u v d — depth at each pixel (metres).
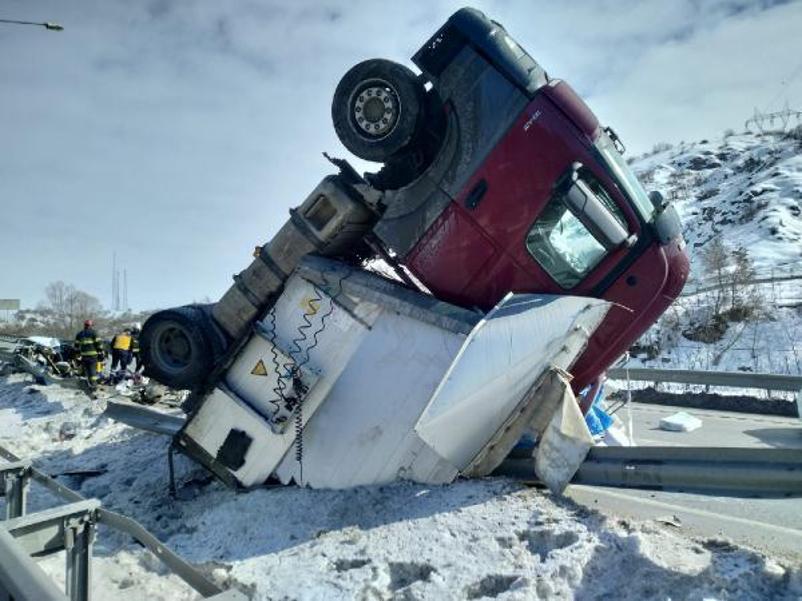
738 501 5.60
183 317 5.98
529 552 3.89
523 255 5.34
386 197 5.63
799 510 5.29
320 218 5.70
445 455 4.62
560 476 4.61
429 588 3.63
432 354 5.15
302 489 5.41
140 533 2.72
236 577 4.03
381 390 5.33
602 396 7.11
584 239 5.44
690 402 11.69
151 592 3.97
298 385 5.50
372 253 6.24
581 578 3.61
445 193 5.45
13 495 3.74
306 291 5.71
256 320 5.93
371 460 5.30
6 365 16.67
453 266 5.48
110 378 14.34
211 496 5.86
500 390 4.50
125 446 8.00
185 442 6.00
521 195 5.30
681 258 5.64
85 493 6.42
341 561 4.10
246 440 5.71
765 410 10.75
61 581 3.98
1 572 2.12
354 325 5.50
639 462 4.37
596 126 5.44
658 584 3.49
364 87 5.59
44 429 9.55
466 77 5.43
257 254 6.04
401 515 4.64
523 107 5.34
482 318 4.88
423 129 5.57
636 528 4.20
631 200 5.34
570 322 4.68
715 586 3.41
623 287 5.44
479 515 4.39
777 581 3.46
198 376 5.91
